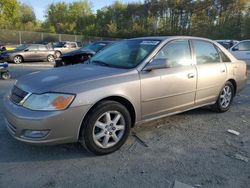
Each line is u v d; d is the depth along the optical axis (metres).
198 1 59.38
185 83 4.32
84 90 3.25
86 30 68.12
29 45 18.33
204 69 4.68
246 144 3.97
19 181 2.91
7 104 3.46
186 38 4.61
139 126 4.60
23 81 3.61
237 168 3.26
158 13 65.50
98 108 3.36
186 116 5.20
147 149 3.73
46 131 3.10
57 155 3.50
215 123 4.86
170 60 4.21
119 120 3.62
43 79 3.48
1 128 4.30
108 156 3.52
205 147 3.83
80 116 3.23
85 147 3.43
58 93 3.14
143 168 3.23
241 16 50.09
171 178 3.02
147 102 3.85
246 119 5.13
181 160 3.44
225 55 5.35
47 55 18.92
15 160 3.35
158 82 3.92
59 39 36.03
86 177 3.02
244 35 44.28
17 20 55.09
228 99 5.50
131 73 3.71
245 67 5.87
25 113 3.12
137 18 68.69
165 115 4.20
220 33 48.06
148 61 3.92
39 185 2.85
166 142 3.98
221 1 55.12
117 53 4.41
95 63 4.36
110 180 2.97
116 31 61.94
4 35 31.94
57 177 3.01
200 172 3.16
